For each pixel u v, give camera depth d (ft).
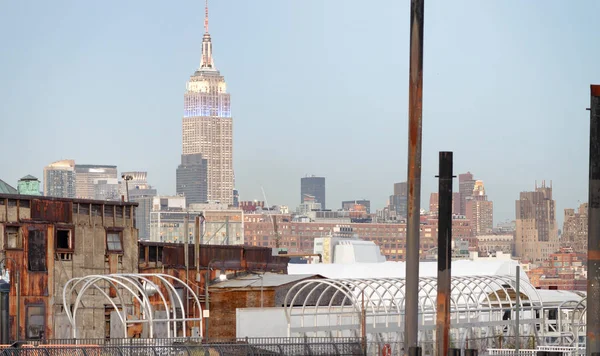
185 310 384.88
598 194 137.28
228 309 385.29
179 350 238.27
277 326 300.40
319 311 318.24
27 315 337.11
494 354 271.90
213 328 385.50
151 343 261.85
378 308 324.19
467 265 456.04
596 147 137.69
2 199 334.03
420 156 142.41
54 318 341.62
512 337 351.25
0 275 330.95
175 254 390.42
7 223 333.62
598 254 136.87
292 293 379.35
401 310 332.60
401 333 329.52
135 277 316.19
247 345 241.35
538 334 359.66
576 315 403.75
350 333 308.60
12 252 334.24
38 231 341.00
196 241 398.42
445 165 170.60
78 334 346.54
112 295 358.64
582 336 358.43
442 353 168.76
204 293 392.47
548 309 382.63
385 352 303.27
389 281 341.82
